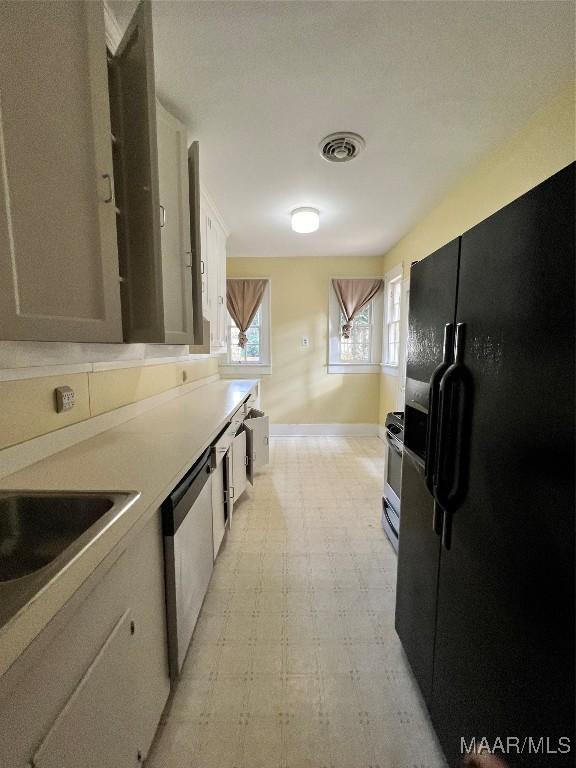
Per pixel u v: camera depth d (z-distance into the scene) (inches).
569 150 62.3
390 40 52.6
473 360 34.8
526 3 46.9
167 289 63.2
